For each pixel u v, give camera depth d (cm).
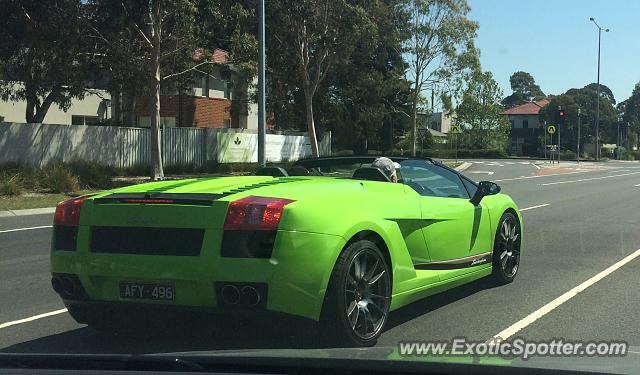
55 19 2188
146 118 3909
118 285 463
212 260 433
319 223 454
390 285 518
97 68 2550
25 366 346
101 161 2758
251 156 3550
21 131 2470
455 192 686
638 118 9881
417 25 4247
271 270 428
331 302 456
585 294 700
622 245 1058
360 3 3023
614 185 2670
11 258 973
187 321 457
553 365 336
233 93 4025
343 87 3972
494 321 587
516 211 784
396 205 546
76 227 484
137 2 2120
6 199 1867
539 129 8188
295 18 2847
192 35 2423
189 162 3173
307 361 335
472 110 7350
